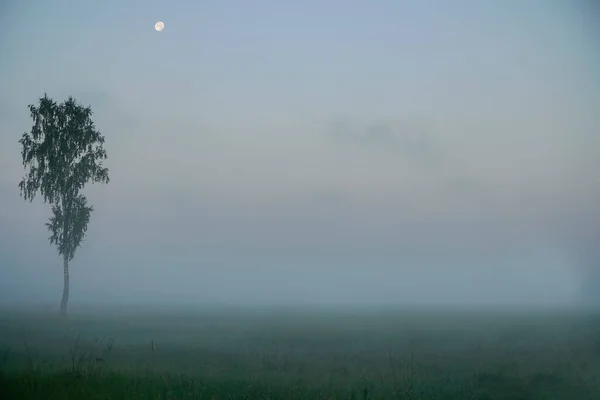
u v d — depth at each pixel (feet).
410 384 65.77
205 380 66.08
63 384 59.26
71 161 201.77
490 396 62.49
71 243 203.51
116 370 70.95
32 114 198.70
